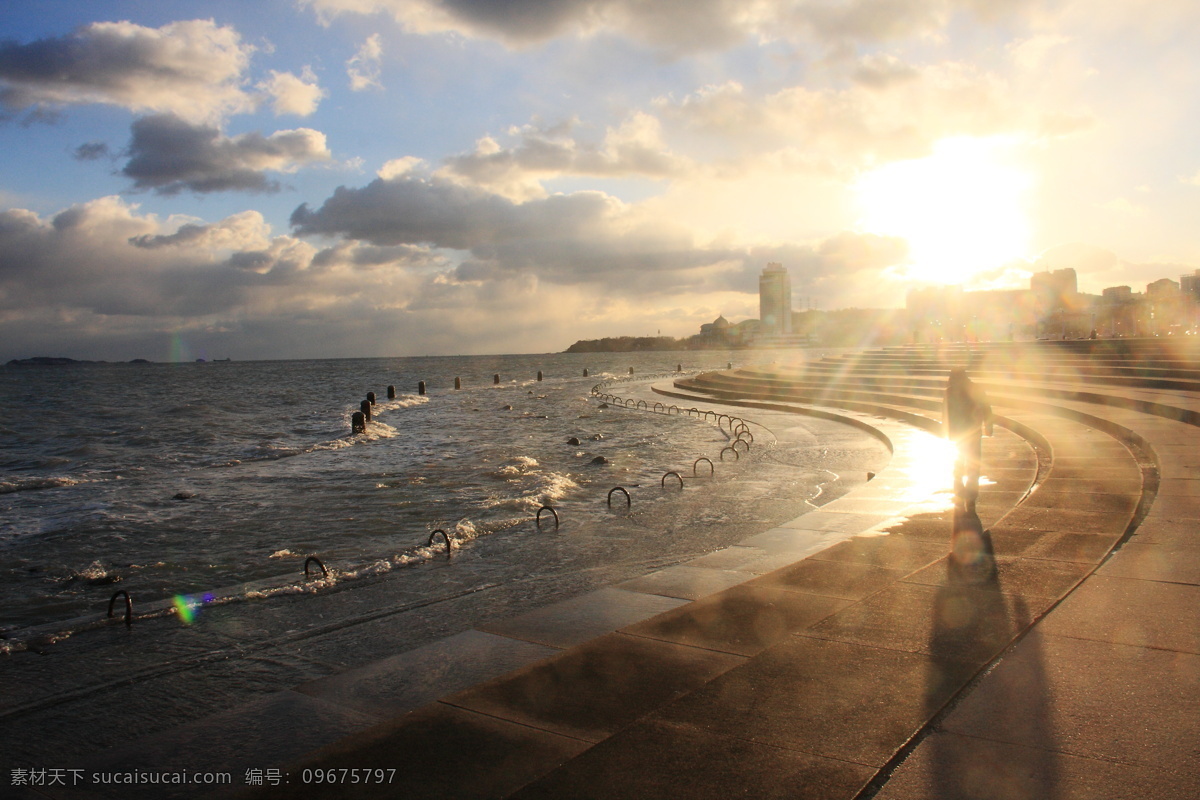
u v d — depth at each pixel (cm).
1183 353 3153
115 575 976
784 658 473
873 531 831
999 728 371
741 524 1133
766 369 5256
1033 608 546
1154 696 399
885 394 3002
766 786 326
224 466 2103
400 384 9119
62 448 2841
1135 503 894
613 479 1662
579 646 509
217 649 673
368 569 934
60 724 528
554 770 346
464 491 1550
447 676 501
